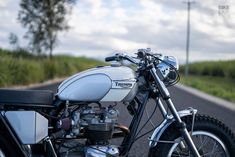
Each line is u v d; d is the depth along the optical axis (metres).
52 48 41.16
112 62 4.84
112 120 4.72
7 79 22.00
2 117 4.45
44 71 30.28
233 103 19.83
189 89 31.67
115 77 4.66
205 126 4.83
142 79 4.89
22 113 4.45
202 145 4.91
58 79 33.66
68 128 4.61
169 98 4.79
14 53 32.41
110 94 4.64
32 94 4.57
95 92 4.61
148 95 4.91
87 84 4.61
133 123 4.87
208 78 62.12
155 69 4.85
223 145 4.88
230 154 4.89
